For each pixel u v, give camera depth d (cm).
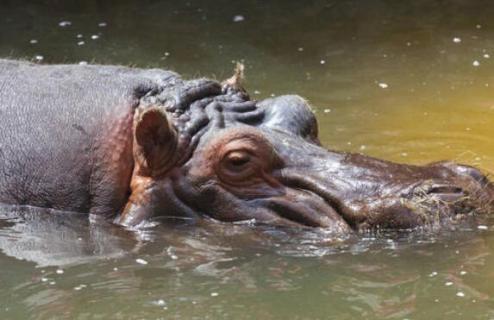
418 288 2580
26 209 3116
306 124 3191
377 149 4016
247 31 5666
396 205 2881
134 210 3016
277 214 2977
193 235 2945
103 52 5262
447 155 3956
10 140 3155
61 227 3031
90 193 3073
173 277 2691
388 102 4647
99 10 5962
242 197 2995
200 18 5859
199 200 3005
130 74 3253
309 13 5981
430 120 4412
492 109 4572
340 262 2753
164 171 3016
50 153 3112
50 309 2514
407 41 5550
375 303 2508
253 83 4869
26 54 5200
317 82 4919
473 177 3019
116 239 2941
